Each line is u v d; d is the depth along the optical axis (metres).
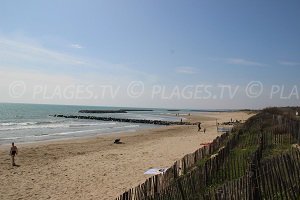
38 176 17.73
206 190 9.77
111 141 35.09
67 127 58.09
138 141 34.91
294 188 8.40
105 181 16.31
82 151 27.31
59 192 14.62
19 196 14.12
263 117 23.59
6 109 148.62
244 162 10.89
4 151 27.69
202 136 37.09
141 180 16.22
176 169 11.92
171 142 31.98
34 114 112.12
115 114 137.62
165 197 8.94
